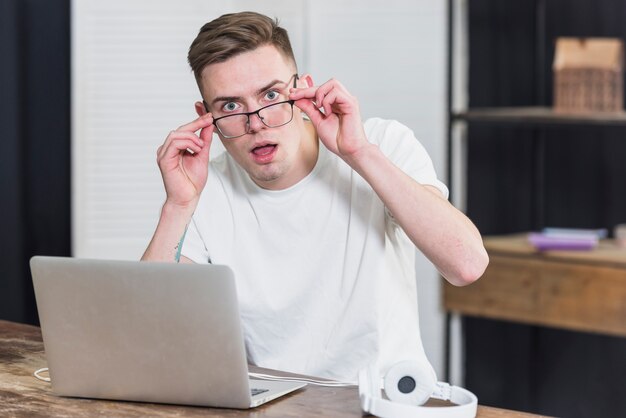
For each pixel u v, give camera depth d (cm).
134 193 387
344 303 208
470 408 158
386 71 395
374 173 189
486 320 417
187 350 161
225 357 159
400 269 211
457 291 362
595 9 392
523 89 412
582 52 358
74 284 164
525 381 412
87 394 170
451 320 372
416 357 207
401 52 395
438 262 192
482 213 416
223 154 226
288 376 187
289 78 200
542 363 409
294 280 211
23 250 372
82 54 379
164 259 207
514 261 344
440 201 191
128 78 384
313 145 212
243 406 162
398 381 163
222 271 154
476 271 192
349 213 209
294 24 392
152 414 162
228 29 196
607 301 321
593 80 357
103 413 163
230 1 389
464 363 419
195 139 204
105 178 384
